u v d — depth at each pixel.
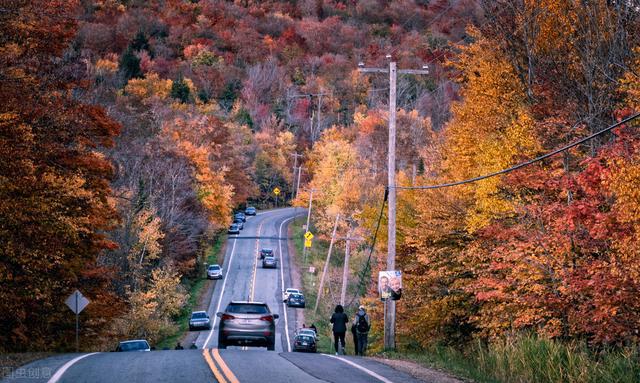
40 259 29.52
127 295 59.44
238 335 27.59
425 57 186.88
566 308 24.66
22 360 20.53
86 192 32.94
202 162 97.38
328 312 78.31
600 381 17.89
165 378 16.12
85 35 192.62
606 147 22.55
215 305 80.69
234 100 199.75
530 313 24.92
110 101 94.69
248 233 125.38
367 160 114.25
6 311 31.61
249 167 148.38
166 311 67.31
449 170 36.59
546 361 19.34
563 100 29.48
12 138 27.28
